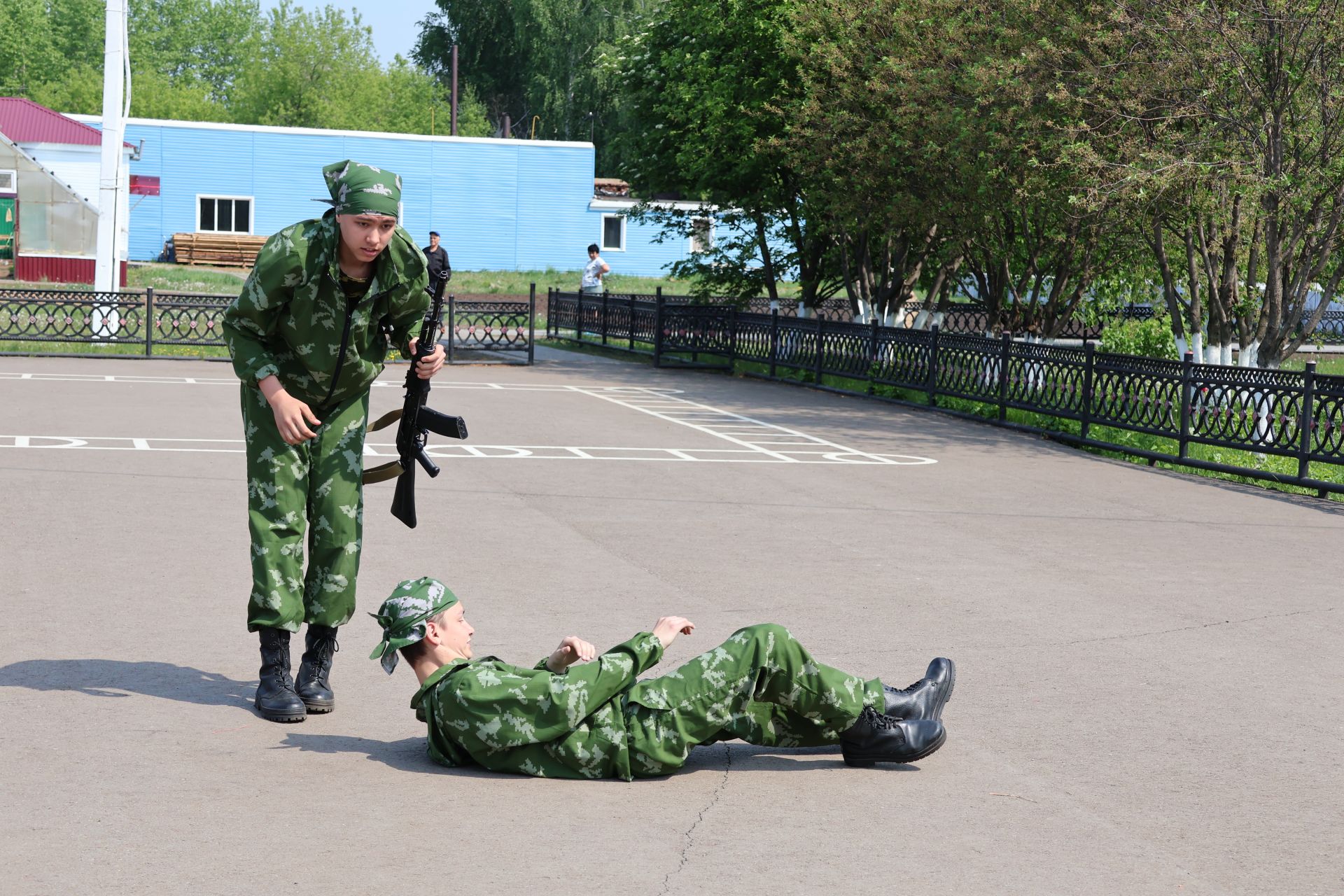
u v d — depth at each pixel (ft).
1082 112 49.78
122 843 12.35
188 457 36.96
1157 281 67.36
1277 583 26.25
